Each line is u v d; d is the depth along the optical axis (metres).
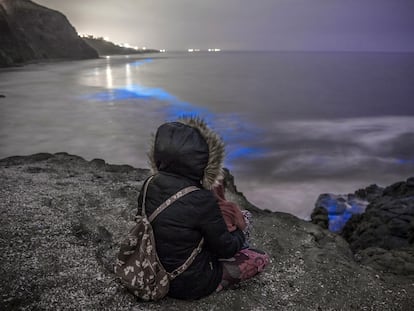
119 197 5.97
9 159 8.27
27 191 5.95
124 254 3.06
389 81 157.00
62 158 8.46
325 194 23.30
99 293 3.42
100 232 4.70
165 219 2.85
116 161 34.00
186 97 88.06
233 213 3.17
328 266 4.28
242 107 75.38
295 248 4.77
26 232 4.50
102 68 184.75
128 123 52.06
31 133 44.66
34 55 188.12
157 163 2.99
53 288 3.46
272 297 3.60
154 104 73.38
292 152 39.38
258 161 35.06
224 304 3.34
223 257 3.07
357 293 3.75
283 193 26.62
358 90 118.88
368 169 34.00
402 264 4.99
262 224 5.47
